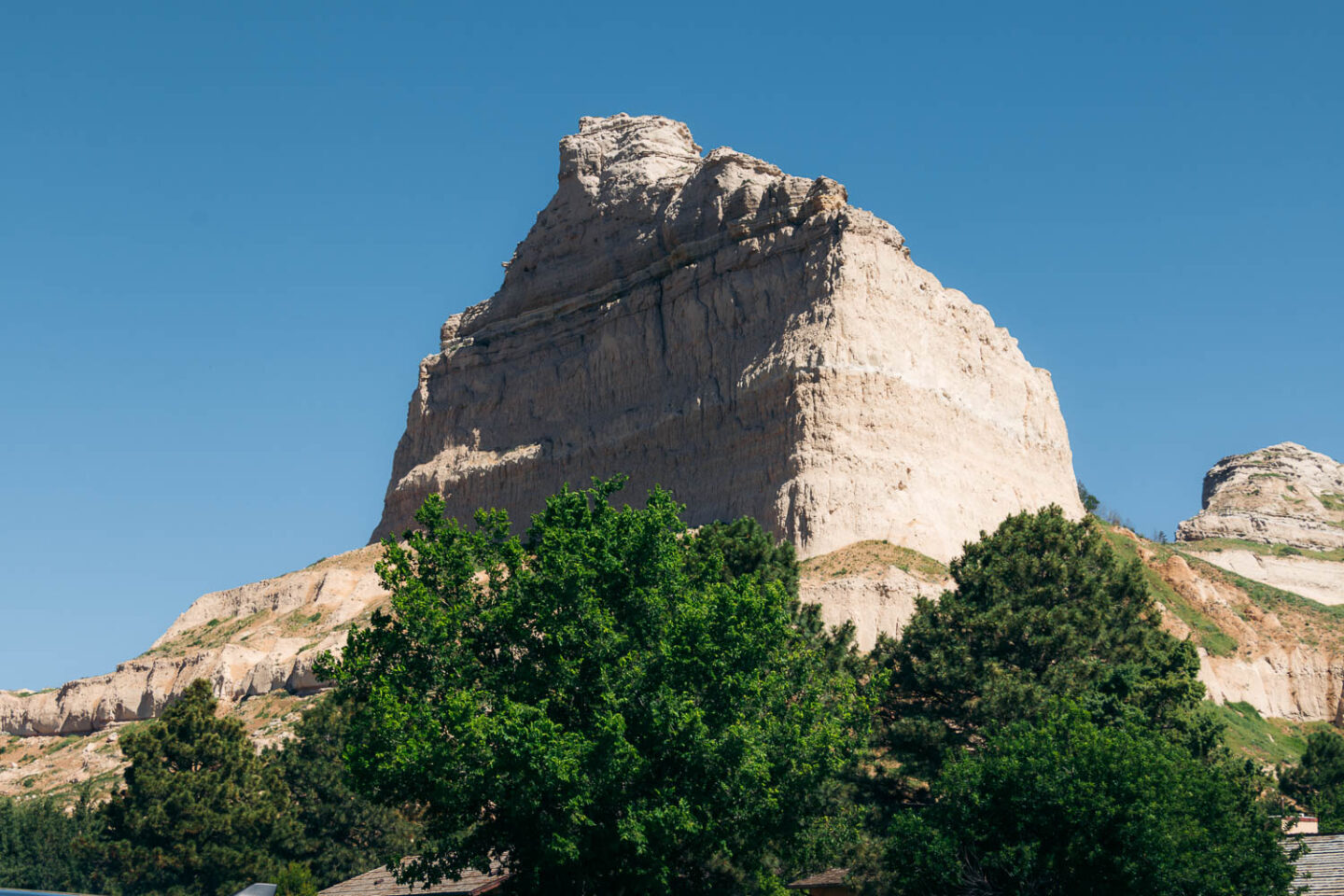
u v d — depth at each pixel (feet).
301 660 419.13
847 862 184.24
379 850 271.49
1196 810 151.84
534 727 140.87
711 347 390.01
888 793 190.08
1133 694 203.21
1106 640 219.41
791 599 206.08
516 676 154.51
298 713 395.96
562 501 169.68
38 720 484.33
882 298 371.76
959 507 359.87
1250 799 178.81
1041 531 233.76
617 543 161.27
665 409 394.93
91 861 266.36
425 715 147.02
